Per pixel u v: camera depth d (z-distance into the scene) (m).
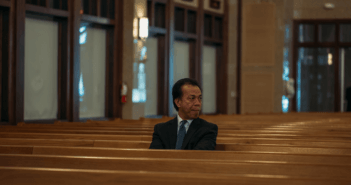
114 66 8.87
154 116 10.13
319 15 13.86
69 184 1.30
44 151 2.11
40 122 7.53
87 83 8.64
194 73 11.56
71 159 1.66
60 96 8.01
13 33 6.86
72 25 7.93
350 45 13.84
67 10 7.88
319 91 14.25
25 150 2.12
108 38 8.98
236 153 1.89
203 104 12.14
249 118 6.49
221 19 12.47
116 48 8.87
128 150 1.97
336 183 1.19
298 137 3.20
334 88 14.08
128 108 8.75
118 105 8.89
